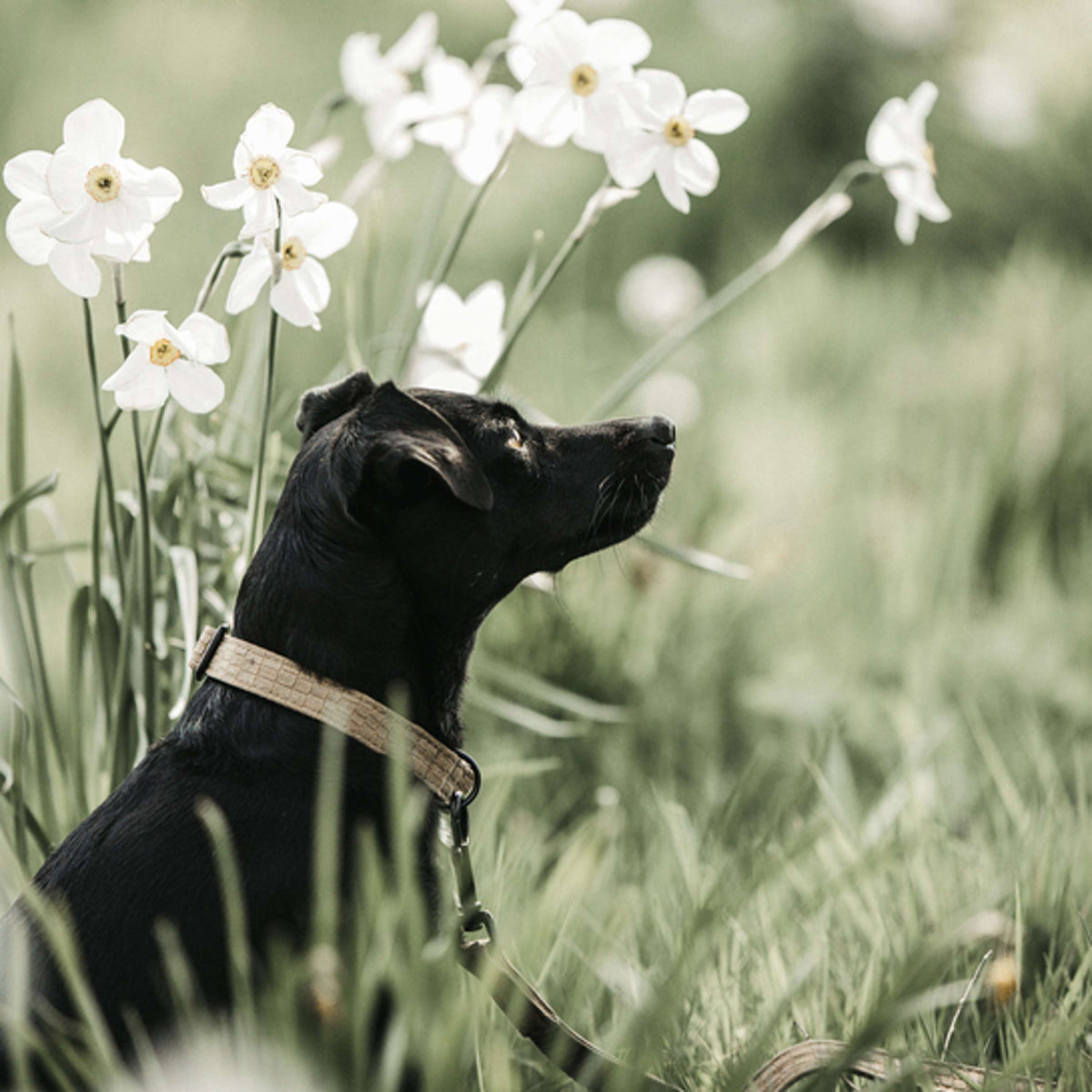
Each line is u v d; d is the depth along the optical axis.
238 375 2.12
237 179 1.82
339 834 1.79
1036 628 2.38
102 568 1.98
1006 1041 1.87
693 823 2.13
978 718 2.19
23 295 3.77
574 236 2.00
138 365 1.82
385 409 1.83
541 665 2.24
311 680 1.82
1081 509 2.68
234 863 1.78
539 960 1.89
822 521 2.68
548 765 2.02
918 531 2.58
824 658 2.38
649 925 2.01
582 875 1.87
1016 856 2.01
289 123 1.82
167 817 1.79
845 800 2.12
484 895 1.95
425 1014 1.72
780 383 3.48
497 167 2.02
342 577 1.83
